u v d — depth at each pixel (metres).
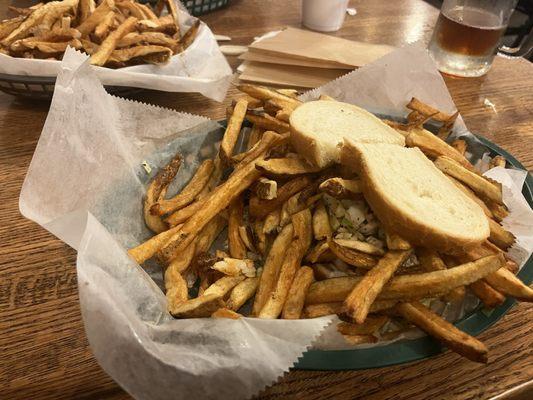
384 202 0.23
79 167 0.23
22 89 0.34
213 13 0.54
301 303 0.21
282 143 0.28
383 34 0.53
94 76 0.25
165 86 0.36
